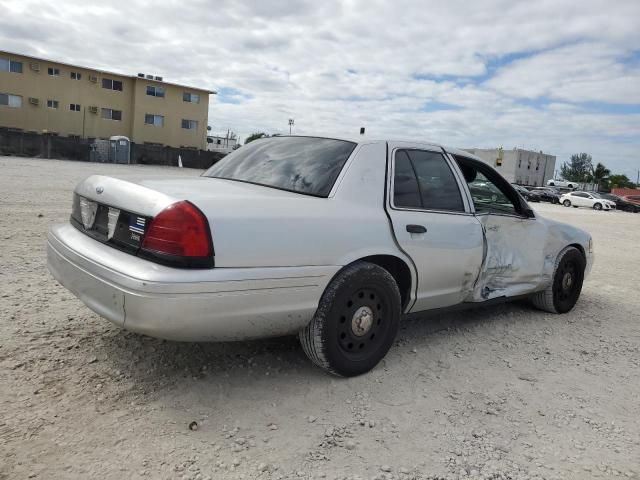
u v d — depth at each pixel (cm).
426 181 391
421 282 376
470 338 446
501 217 444
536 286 503
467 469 258
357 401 317
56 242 336
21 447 245
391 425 294
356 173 348
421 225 366
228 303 275
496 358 407
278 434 276
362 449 269
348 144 368
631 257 1088
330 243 313
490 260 432
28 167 2669
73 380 312
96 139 4625
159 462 244
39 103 4759
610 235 1669
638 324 536
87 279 293
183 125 5472
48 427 263
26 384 302
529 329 484
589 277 795
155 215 274
